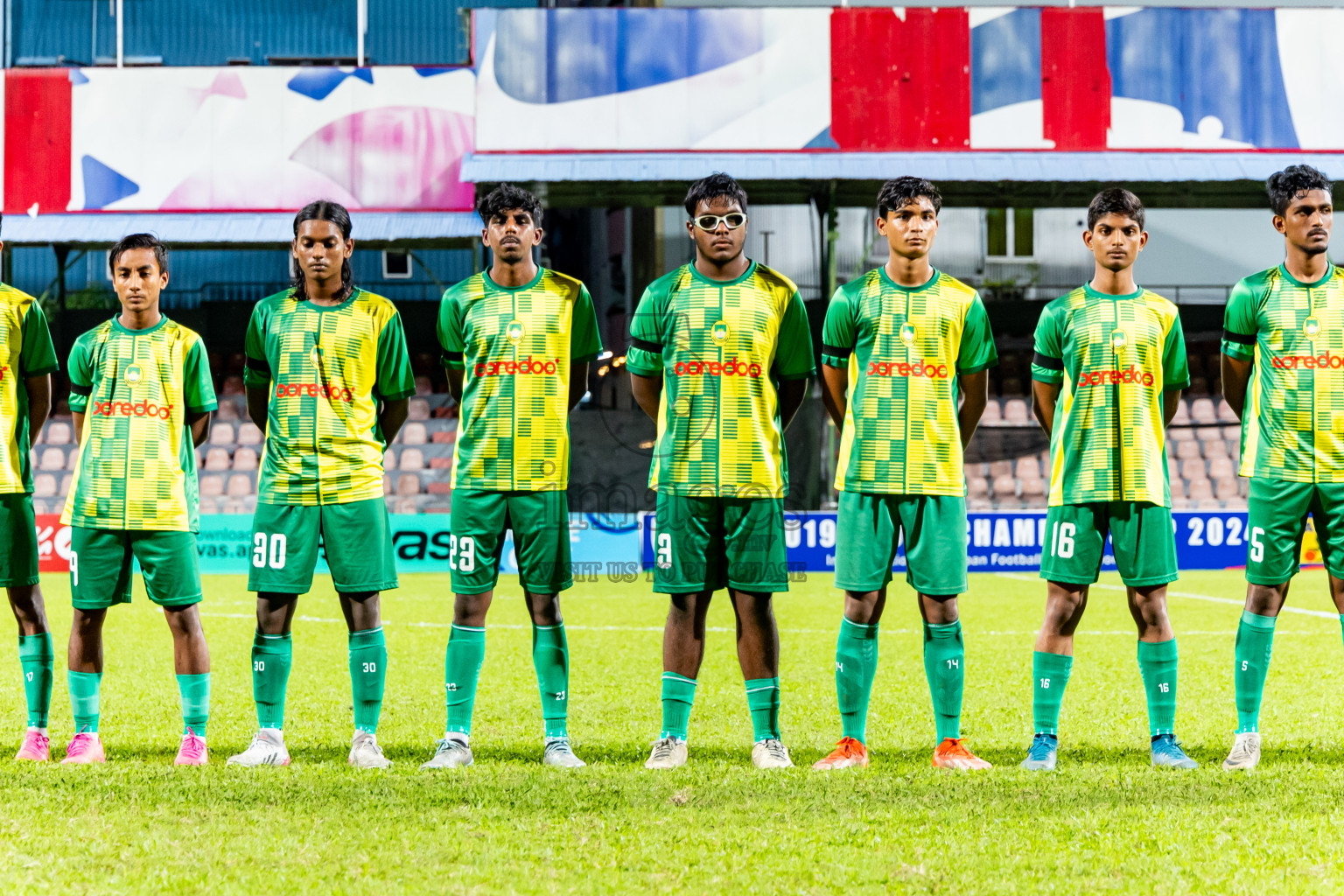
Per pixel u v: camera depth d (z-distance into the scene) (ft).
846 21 54.85
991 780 12.87
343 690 19.80
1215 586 40.50
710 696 19.35
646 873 9.78
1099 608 34.47
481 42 54.65
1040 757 13.74
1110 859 10.09
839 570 14.10
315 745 15.31
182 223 55.88
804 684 20.74
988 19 54.80
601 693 19.72
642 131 54.70
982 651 24.99
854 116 54.80
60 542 48.11
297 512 14.16
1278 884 9.48
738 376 13.98
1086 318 14.29
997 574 46.09
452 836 10.74
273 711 14.15
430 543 47.06
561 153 54.49
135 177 56.03
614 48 54.54
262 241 55.57
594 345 14.70
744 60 54.70
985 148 54.80
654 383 14.60
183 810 11.54
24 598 14.39
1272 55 54.85
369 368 14.61
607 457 55.47
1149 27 54.80
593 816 11.42
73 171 55.93
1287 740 15.47
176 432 14.48
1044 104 54.80
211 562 46.09
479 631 14.20
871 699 18.99
